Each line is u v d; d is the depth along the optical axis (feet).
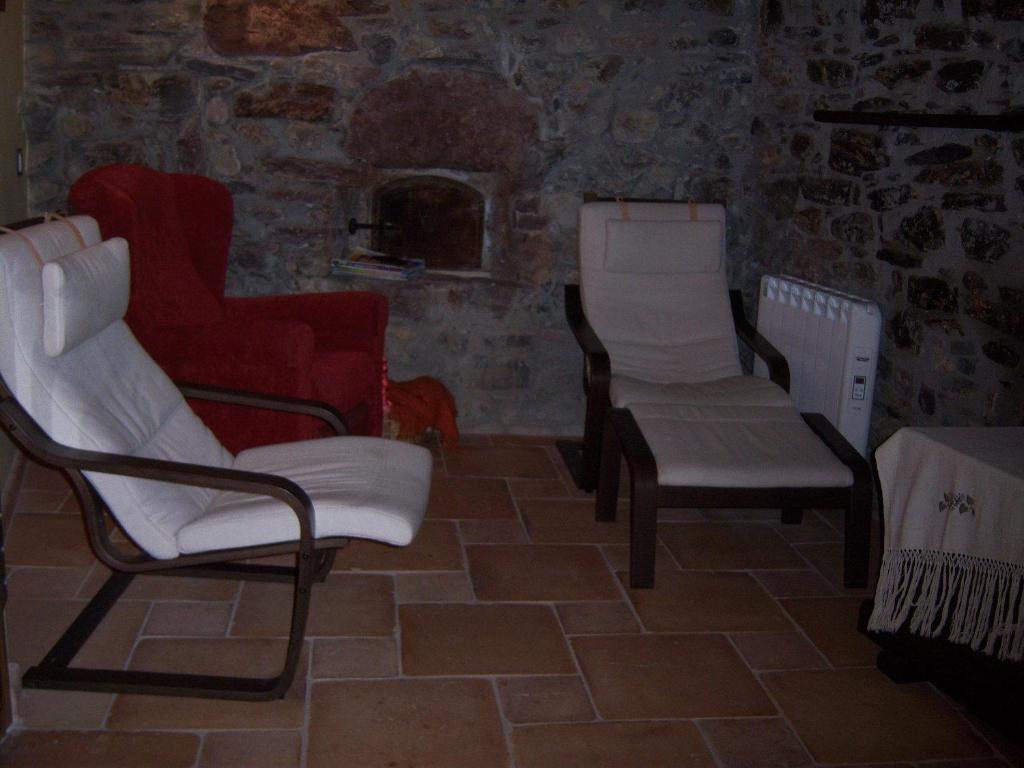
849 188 12.07
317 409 9.30
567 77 13.64
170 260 10.71
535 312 14.26
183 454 8.51
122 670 7.66
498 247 14.46
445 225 14.44
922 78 10.73
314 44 13.19
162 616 8.66
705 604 9.53
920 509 7.57
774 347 12.62
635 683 8.09
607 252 12.66
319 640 8.44
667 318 12.80
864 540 9.83
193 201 11.73
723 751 7.26
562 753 7.13
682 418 10.72
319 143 13.53
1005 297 9.47
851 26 11.92
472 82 13.51
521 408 14.58
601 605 9.39
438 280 14.10
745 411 11.01
